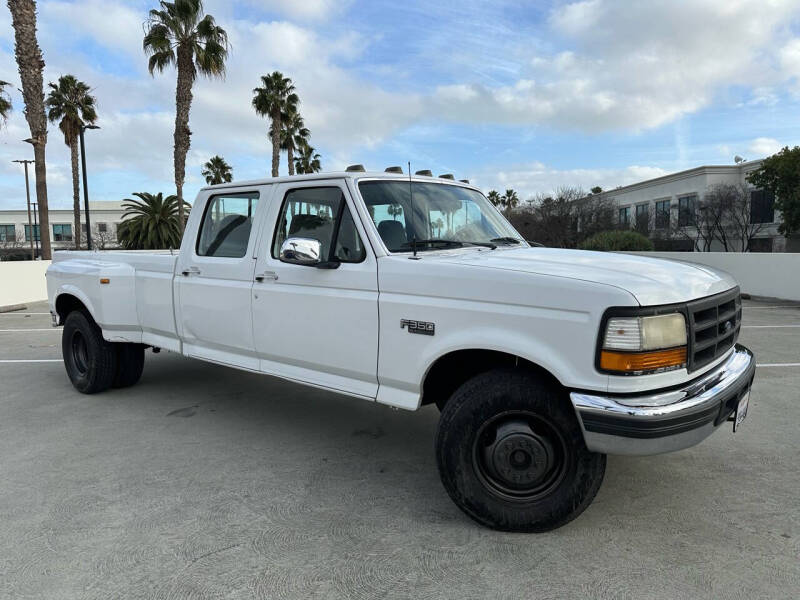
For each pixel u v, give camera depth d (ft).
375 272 11.21
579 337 8.75
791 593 8.14
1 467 12.90
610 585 8.37
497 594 8.20
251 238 13.88
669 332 8.68
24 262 50.44
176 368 22.72
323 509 10.85
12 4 55.72
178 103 78.59
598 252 12.39
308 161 171.63
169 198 116.47
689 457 13.16
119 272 17.24
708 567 8.80
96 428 15.60
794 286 47.55
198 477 12.35
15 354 26.32
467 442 9.74
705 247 134.00
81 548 9.48
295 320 12.65
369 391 11.59
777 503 10.92
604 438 8.59
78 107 109.29
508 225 15.06
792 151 105.60
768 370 21.30
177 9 75.72
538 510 9.50
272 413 16.94
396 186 12.69
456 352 10.30
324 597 8.18
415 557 9.16
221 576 8.69
